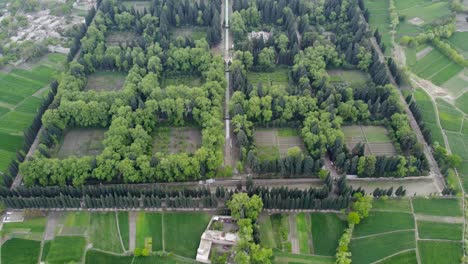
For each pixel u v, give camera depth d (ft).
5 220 537.65
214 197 524.93
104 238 517.55
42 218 538.06
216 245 503.20
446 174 574.97
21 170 557.33
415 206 544.21
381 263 490.08
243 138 599.57
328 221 527.81
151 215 538.47
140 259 496.23
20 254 504.43
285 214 536.42
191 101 651.66
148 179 571.28
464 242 503.61
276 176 582.76
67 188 541.75
